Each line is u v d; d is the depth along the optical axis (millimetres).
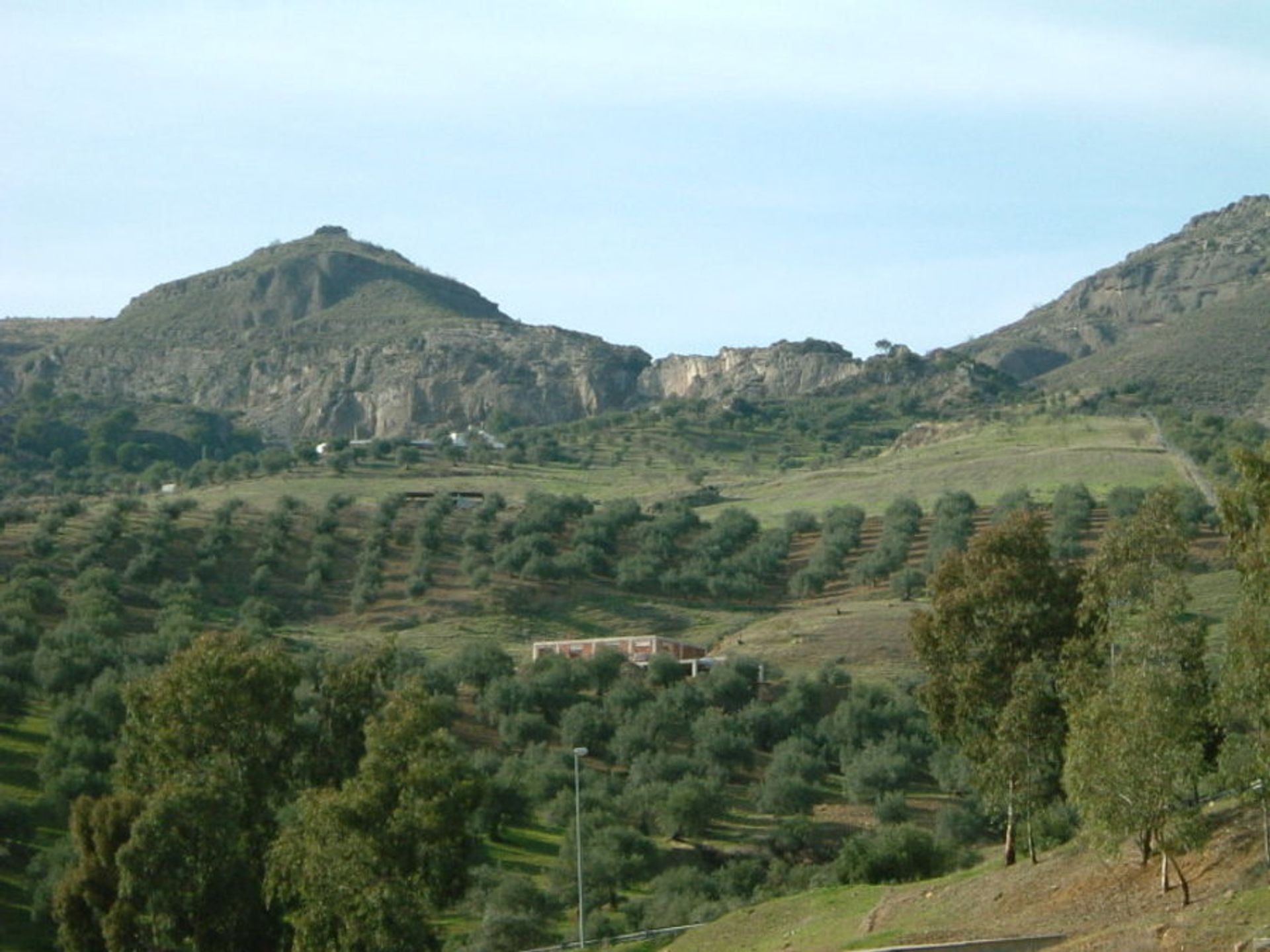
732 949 77625
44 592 187750
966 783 130875
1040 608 83125
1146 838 65125
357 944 77938
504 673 176750
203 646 91875
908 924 71312
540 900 111250
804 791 140500
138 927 85188
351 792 80188
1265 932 53750
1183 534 78625
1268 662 61719
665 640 197375
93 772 119438
